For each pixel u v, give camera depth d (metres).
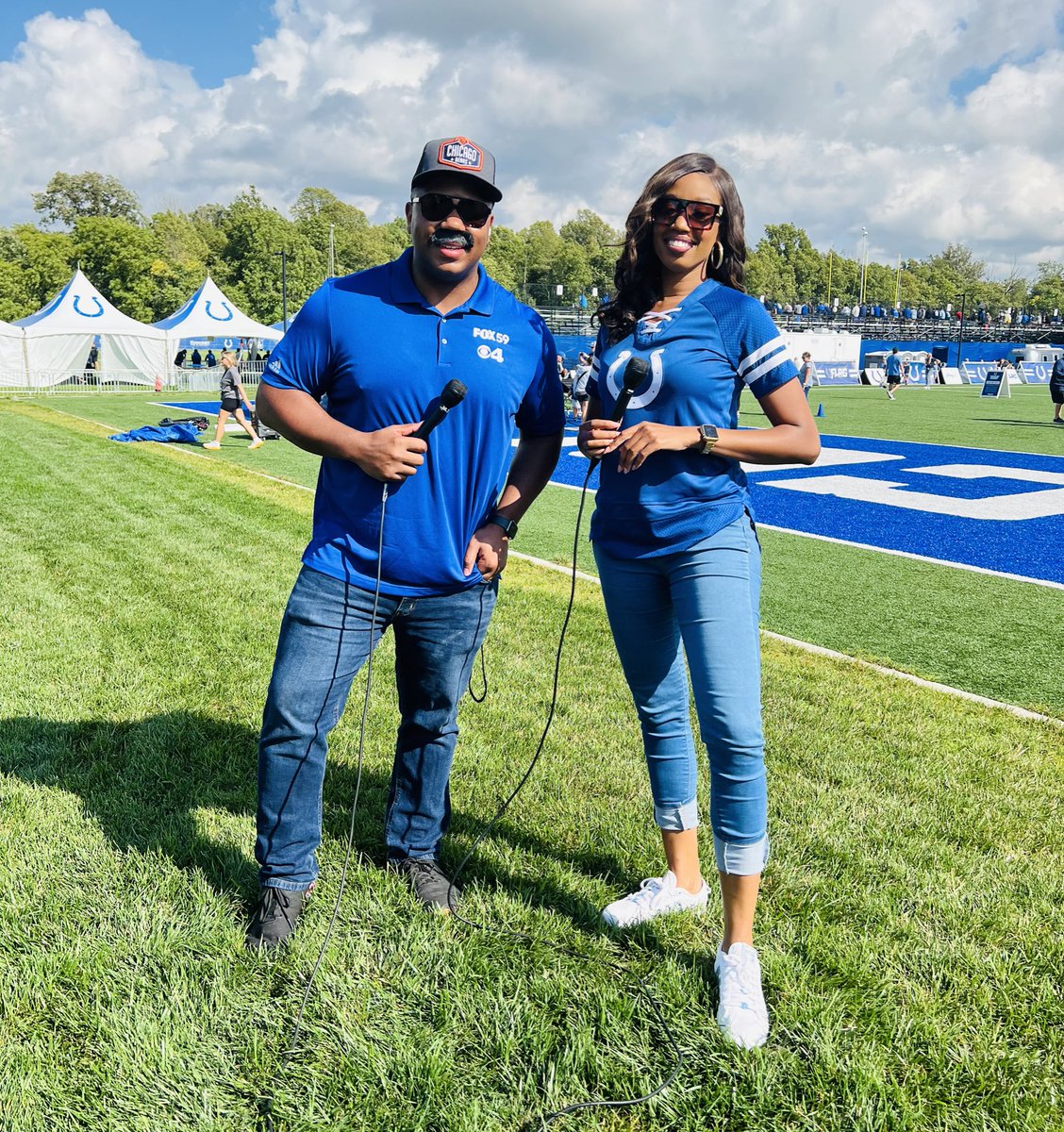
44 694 4.16
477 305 2.39
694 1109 1.95
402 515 2.36
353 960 2.36
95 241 67.69
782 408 2.30
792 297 120.94
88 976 2.25
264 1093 1.95
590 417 2.59
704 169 2.31
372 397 2.34
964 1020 2.22
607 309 2.48
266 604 5.75
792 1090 2.00
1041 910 2.70
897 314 66.25
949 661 5.17
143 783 3.34
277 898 2.46
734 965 2.22
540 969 2.36
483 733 3.88
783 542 8.61
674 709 2.60
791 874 2.85
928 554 8.14
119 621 5.32
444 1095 1.95
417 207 2.25
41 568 6.52
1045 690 4.73
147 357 34.41
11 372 32.09
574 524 9.38
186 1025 2.10
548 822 3.16
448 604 2.50
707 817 3.25
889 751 3.83
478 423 2.38
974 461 15.18
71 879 2.68
